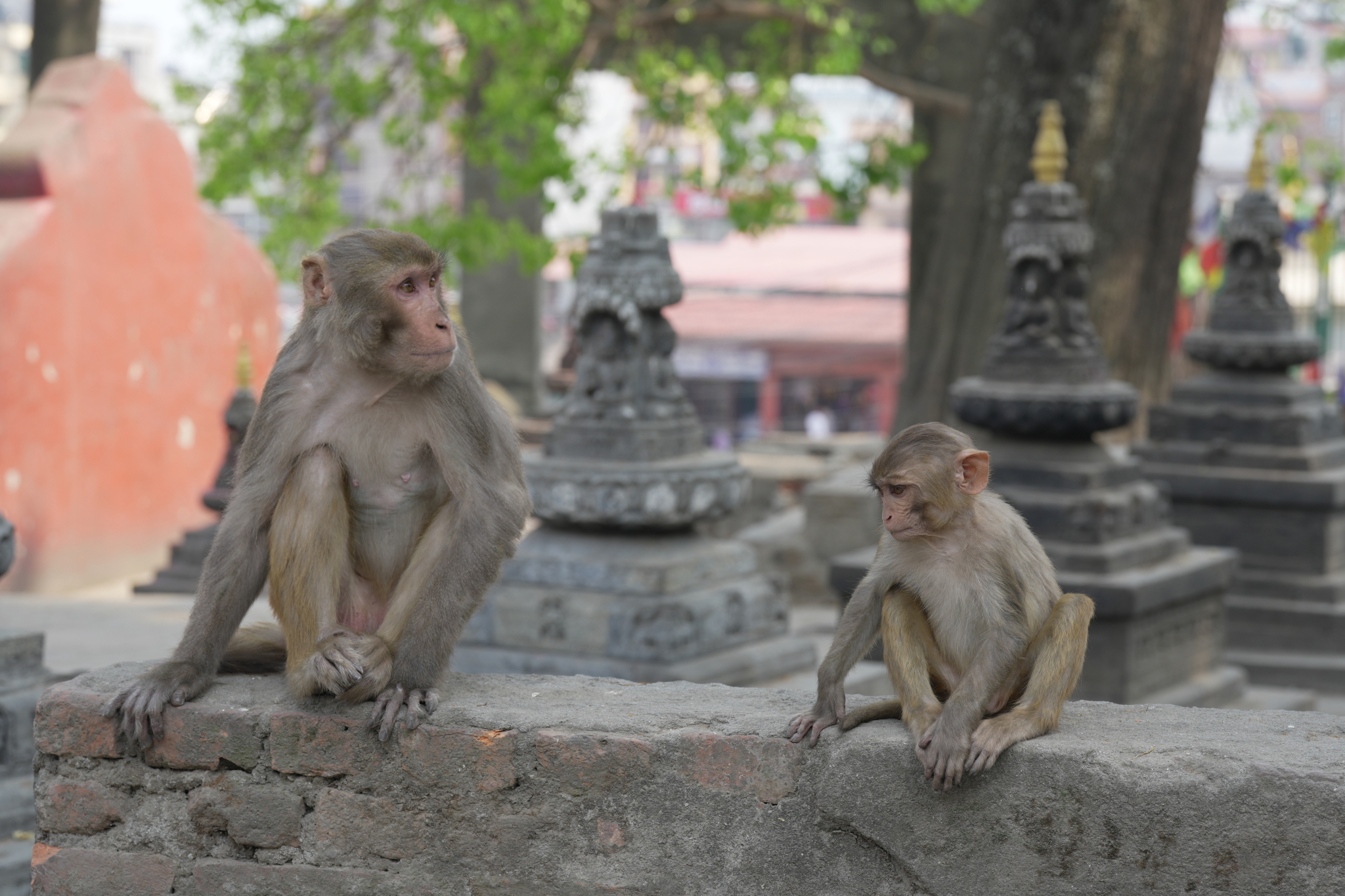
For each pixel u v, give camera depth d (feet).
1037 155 27.96
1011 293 27.99
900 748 10.85
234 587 12.55
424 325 11.85
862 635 11.54
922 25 58.34
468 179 71.26
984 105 41.27
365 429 12.50
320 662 11.50
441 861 11.96
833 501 41.09
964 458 10.94
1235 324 36.29
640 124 59.41
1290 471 34.81
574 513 23.02
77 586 45.01
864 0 58.70
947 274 42.04
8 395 41.75
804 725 11.27
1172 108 39.99
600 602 22.81
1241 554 35.32
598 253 23.68
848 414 107.34
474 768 11.83
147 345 48.57
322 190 52.80
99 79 46.47
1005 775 10.56
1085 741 10.60
